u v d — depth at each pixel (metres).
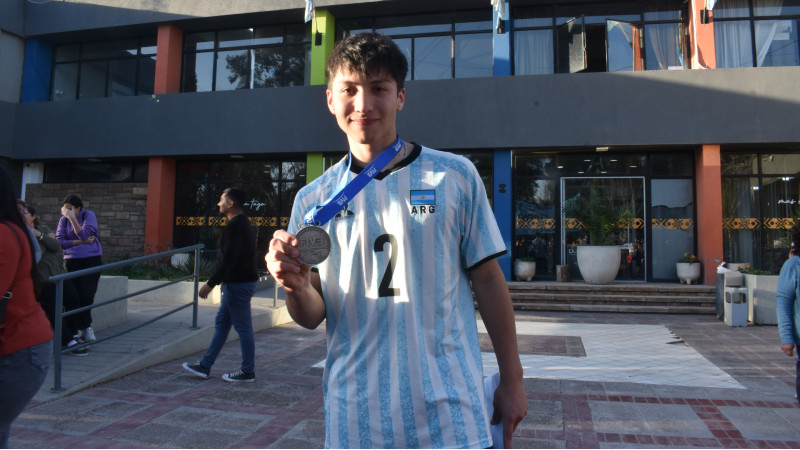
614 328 8.24
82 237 5.91
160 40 13.71
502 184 11.90
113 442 3.46
